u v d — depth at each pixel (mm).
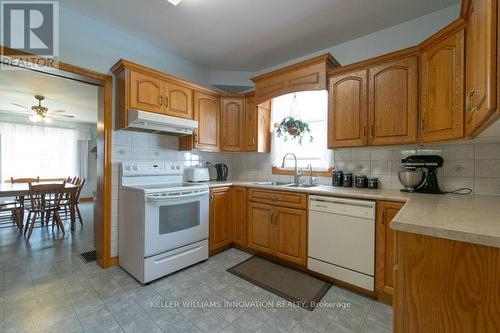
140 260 1995
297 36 2510
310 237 2145
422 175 1940
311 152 2936
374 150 2350
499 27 756
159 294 1841
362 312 1639
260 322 1528
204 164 3334
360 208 1845
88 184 6676
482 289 741
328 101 2338
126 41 2480
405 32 2238
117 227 2373
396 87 1945
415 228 852
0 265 2334
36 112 4020
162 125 2404
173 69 2941
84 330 1432
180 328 1464
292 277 2135
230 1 1971
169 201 2125
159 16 2188
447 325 797
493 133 1280
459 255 780
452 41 1563
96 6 2043
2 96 3941
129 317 1560
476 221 898
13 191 3125
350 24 2281
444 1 1943
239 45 2717
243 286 1976
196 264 2408
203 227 2459
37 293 1833
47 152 5980
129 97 2184
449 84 1588
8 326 1458
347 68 2193
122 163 2355
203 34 2494
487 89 822
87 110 4961
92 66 2236
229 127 3127
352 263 1886
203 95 2889
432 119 1721
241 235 2756
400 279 890
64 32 2070
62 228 3373
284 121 2877
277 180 3164
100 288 1918
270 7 2045
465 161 1888
